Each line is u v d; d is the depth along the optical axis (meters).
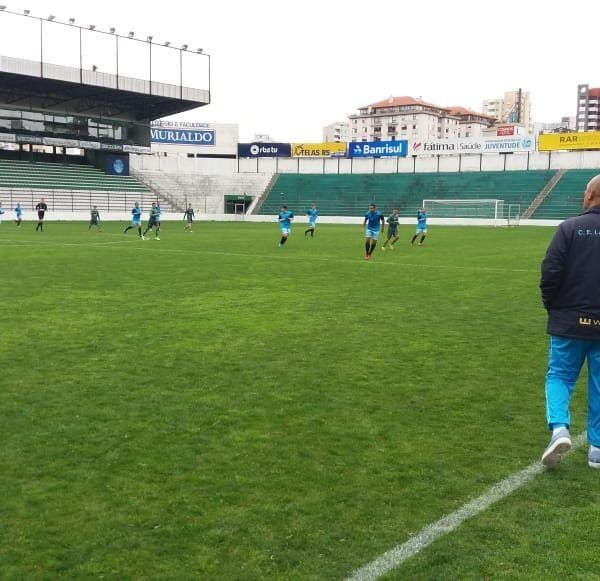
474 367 7.30
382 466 4.55
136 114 65.81
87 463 4.57
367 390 6.39
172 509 3.90
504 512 3.89
